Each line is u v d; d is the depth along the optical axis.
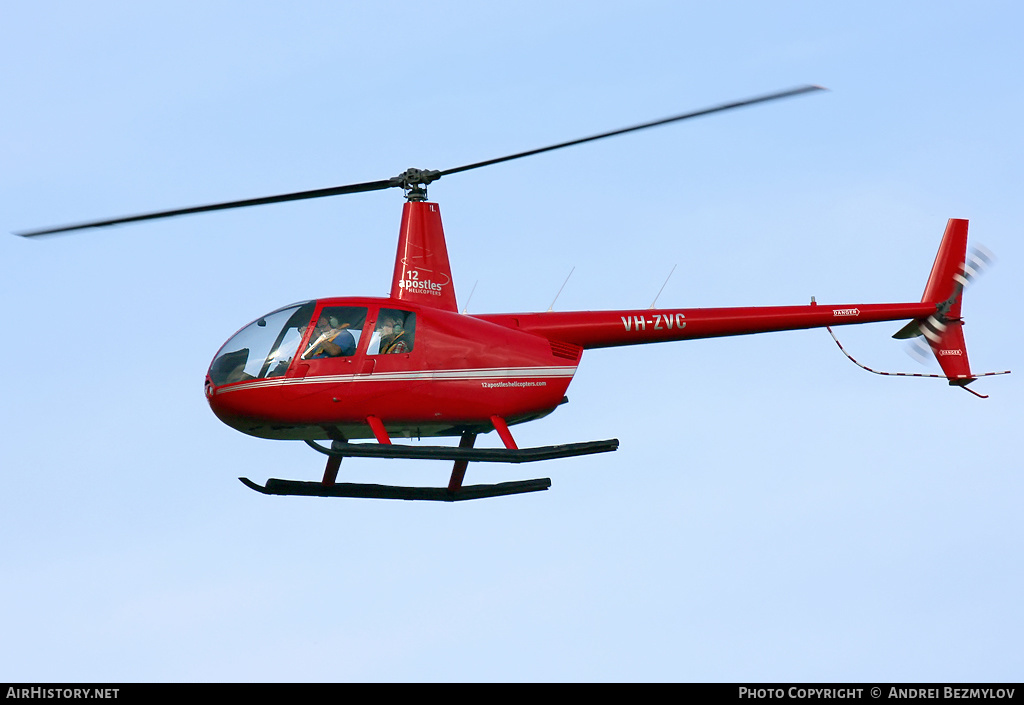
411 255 67.00
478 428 66.62
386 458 60.44
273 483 66.31
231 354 61.22
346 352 61.19
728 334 73.38
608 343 70.44
